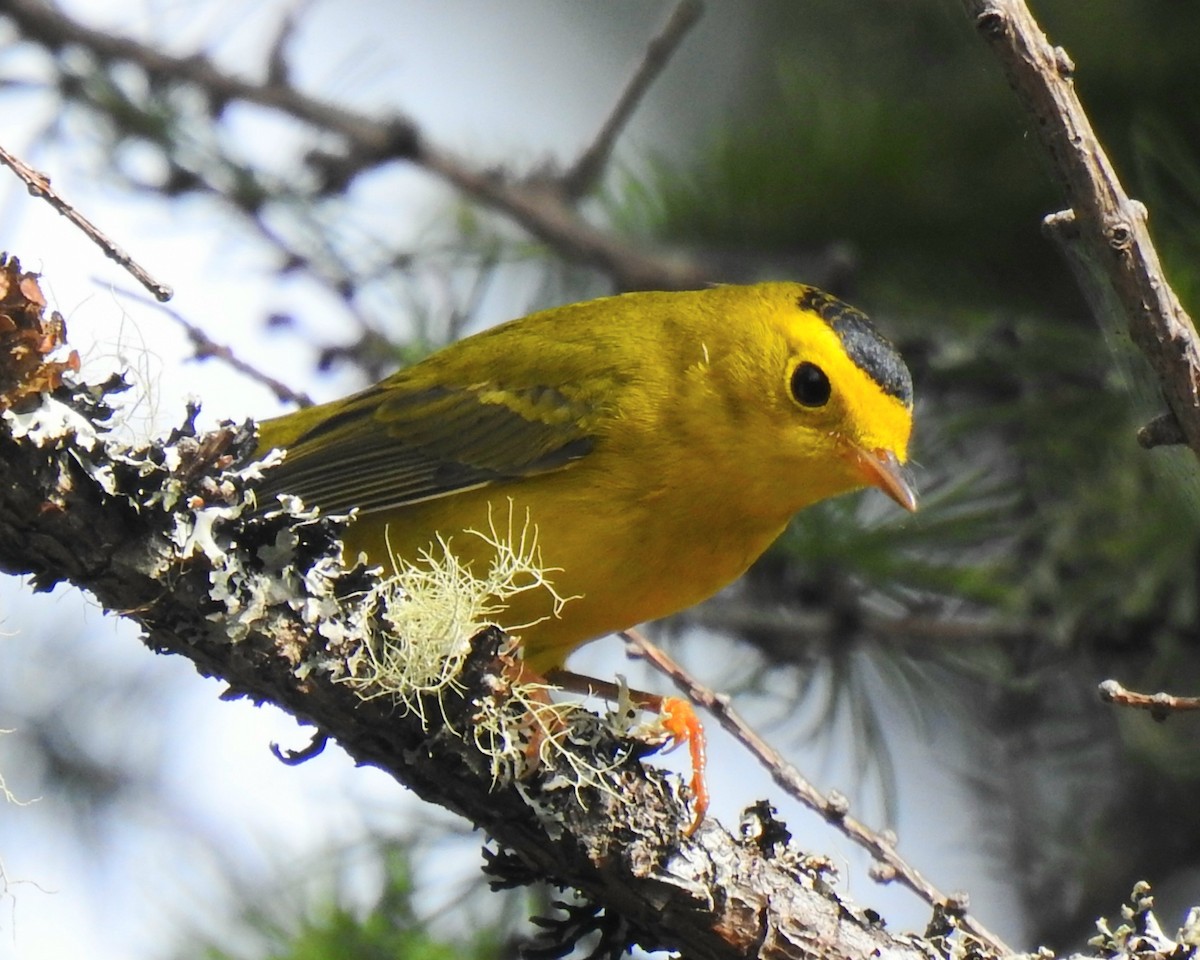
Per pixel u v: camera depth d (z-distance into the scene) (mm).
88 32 12477
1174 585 11008
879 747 10953
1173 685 11695
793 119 13539
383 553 10398
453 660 7133
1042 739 12875
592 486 9977
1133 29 12891
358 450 10664
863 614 11102
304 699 7070
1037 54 6582
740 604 11422
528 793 7324
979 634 10883
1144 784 12875
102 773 12953
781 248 13398
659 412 10078
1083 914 12703
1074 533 10672
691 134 15641
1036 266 12930
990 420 11094
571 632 9984
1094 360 11141
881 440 10070
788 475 10086
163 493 6629
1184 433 6684
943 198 13156
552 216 13000
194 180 12664
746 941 7473
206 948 9141
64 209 6012
